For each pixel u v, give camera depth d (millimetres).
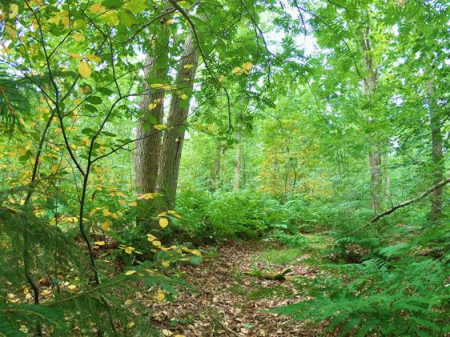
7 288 1238
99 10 1547
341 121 6211
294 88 4289
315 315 2484
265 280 5215
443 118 5387
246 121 3768
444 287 2447
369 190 6555
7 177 2266
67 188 2541
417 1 3492
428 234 3203
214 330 3469
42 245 1253
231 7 3312
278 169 13766
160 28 3088
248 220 8297
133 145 7773
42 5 1683
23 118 1644
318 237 6375
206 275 5168
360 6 3301
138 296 3721
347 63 3832
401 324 2289
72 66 2801
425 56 5750
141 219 5207
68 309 1305
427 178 5902
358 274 3158
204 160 18484
